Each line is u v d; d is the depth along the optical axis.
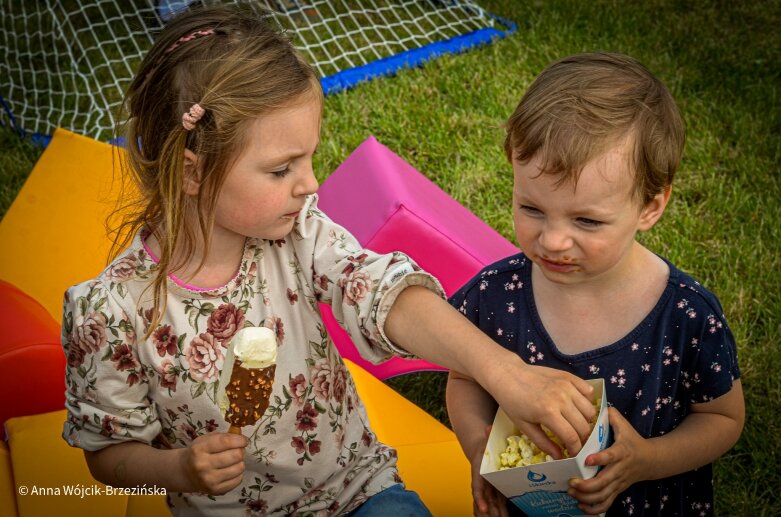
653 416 1.65
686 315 1.60
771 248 3.20
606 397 1.58
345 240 1.71
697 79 4.11
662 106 1.47
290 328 1.68
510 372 1.44
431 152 3.83
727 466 2.42
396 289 1.55
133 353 1.59
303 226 1.68
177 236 1.51
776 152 3.64
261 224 1.50
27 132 4.15
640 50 4.32
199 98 1.43
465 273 2.45
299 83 1.44
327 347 1.74
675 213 3.39
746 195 3.44
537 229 1.48
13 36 4.82
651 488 1.71
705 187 3.50
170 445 1.71
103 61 4.63
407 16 4.75
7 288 2.37
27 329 2.22
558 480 1.41
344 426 1.80
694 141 3.75
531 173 1.43
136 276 1.58
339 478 1.80
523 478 1.43
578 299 1.63
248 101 1.40
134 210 1.70
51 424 2.13
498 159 3.75
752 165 3.59
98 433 1.60
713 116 3.89
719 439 1.64
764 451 2.46
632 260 1.61
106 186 2.70
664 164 1.46
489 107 4.04
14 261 2.58
